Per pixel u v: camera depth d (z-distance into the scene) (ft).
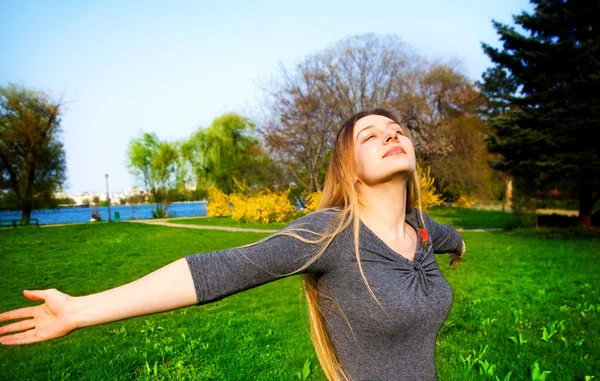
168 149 132.77
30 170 105.70
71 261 37.65
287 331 16.08
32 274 31.55
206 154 126.41
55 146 109.40
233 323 17.46
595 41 51.49
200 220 99.35
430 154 85.61
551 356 13.01
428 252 5.32
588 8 52.70
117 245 50.24
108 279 29.66
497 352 13.39
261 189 94.73
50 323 3.83
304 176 87.92
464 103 92.12
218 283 4.04
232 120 121.60
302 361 12.99
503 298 20.66
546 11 56.80
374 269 4.66
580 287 22.85
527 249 40.27
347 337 4.75
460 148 89.92
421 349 4.77
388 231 5.18
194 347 14.62
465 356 13.19
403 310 4.52
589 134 49.67
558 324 16.07
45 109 106.22
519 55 55.31
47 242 55.47
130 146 135.44
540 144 52.37
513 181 59.77
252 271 4.21
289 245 4.46
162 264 35.40
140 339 15.88
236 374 12.17
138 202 137.18
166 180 133.49
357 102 84.79
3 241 57.11
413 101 83.15
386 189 5.16
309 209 73.82
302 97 81.05
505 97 57.31
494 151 57.77
